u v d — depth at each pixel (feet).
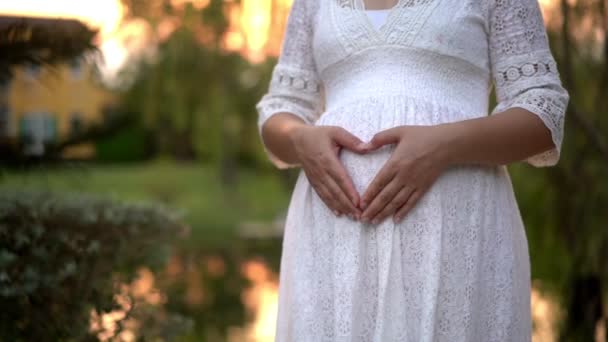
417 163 3.92
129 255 7.41
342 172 4.07
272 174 33.47
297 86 4.74
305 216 4.32
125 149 55.57
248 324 16.62
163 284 8.06
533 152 4.06
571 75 8.59
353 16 4.33
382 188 3.99
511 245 4.14
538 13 4.27
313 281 4.14
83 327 7.00
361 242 4.03
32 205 6.68
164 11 15.48
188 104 22.27
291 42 4.81
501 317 4.04
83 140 9.60
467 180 4.06
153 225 7.32
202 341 14.55
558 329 10.12
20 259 6.51
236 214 41.11
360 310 3.98
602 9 8.83
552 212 10.46
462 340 3.90
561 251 10.76
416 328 3.91
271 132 4.60
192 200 41.86
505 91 4.24
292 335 4.17
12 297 6.41
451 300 3.92
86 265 6.93
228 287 21.74
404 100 4.17
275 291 22.02
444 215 3.98
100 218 6.91
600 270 9.12
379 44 4.25
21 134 9.37
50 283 6.48
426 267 3.92
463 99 4.26
